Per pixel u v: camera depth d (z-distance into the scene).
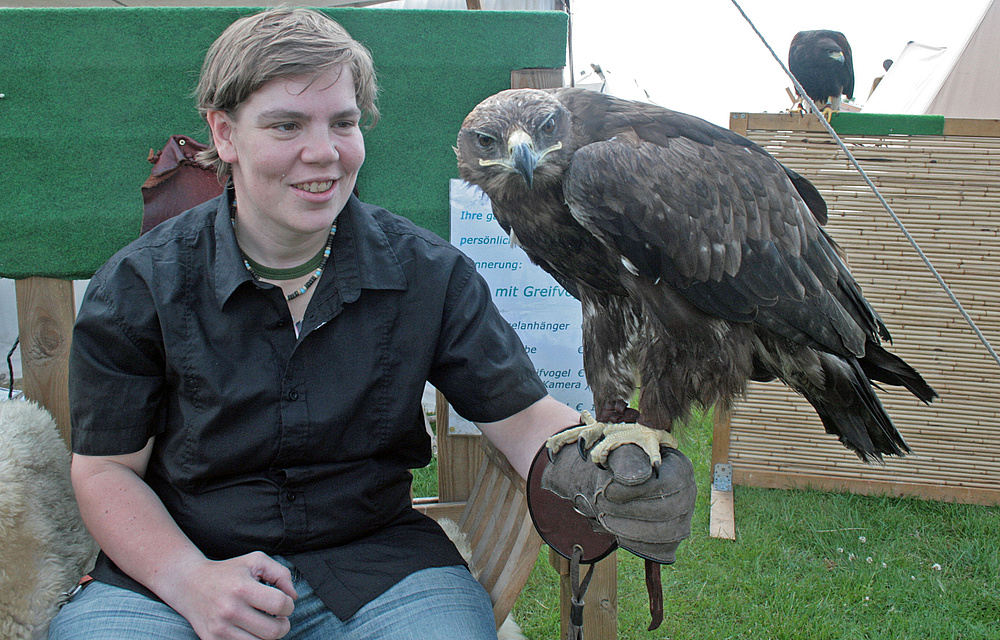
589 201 1.83
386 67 2.49
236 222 1.71
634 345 2.21
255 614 1.43
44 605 1.71
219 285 1.62
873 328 2.23
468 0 2.66
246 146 1.52
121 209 2.49
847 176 3.75
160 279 1.63
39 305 2.48
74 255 2.49
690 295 1.90
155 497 1.66
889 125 3.65
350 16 2.45
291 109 1.46
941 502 3.96
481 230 2.56
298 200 1.56
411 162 2.56
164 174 2.26
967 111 6.90
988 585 3.17
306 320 1.66
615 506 1.50
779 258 1.97
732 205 1.92
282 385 1.64
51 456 1.94
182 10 2.40
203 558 1.55
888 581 3.18
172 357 1.62
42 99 2.43
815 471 4.05
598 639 2.26
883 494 4.02
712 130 2.06
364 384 1.69
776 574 3.20
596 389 2.27
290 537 1.68
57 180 2.47
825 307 2.03
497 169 2.02
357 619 1.62
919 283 3.81
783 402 4.00
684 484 1.52
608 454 1.57
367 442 1.73
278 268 1.71
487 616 1.70
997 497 3.91
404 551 1.75
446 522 2.41
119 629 1.51
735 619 2.91
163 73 2.44
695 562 3.31
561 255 2.16
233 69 1.47
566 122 2.01
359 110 1.60
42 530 1.77
